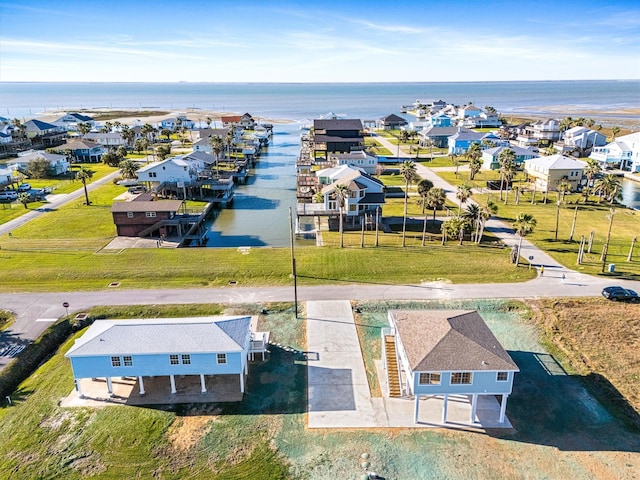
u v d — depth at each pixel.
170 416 31.77
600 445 29.05
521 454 28.42
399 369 34.12
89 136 150.62
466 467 27.53
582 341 39.78
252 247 61.97
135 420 31.38
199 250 60.72
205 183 93.38
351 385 34.88
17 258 57.38
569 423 30.92
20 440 29.62
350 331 41.75
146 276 52.38
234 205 90.25
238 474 27.12
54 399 33.44
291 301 46.94
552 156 94.88
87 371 32.91
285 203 91.62
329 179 83.94
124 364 32.88
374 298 47.28
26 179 104.25
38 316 43.88
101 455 28.50
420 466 27.61
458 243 62.38
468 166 118.50
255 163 137.00
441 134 151.88
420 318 34.84
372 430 30.50
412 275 52.44
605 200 83.88
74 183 100.94
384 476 26.91
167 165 89.25
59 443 29.39
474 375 29.41
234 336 34.00
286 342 40.25
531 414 31.77
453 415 31.75
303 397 33.62
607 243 55.22
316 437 29.91
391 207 81.31
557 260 55.97
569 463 27.72
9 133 152.25
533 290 48.44
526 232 54.16
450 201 84.31
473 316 35.62
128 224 66.25
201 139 138.62
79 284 50.66
